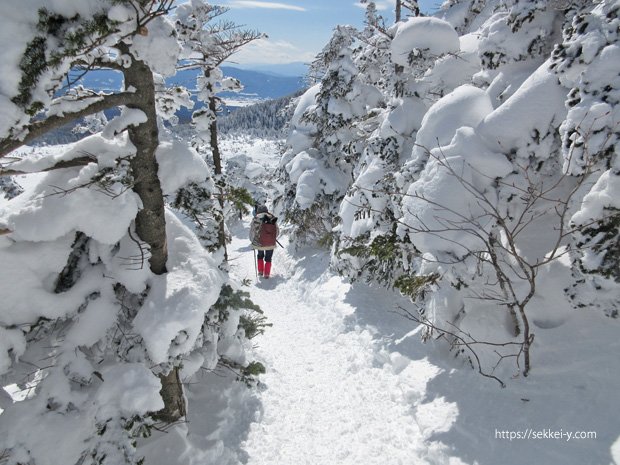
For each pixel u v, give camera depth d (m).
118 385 3.37
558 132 4.18
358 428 4.55
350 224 7.88
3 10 2.14
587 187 3.94
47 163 3.44
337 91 10.12
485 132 4.46
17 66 2.14
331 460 4.15
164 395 4.21
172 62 3.21
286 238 14.54
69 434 3.27
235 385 5.39
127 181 3.37
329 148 10.92
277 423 4.86
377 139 6.98
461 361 4.80
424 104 7.01
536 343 4.20
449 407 4.23
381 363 5.69
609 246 3.40
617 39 3.57
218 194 4.36
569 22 4.56
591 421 3.31
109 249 3.80
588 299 3.74
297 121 12.48
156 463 3.99
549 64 4.15
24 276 3.47
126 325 3.87
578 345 3.92
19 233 3.43
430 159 4.61
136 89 3.30
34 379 3.76
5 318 3.40
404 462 3.93
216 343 4.72
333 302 8.02
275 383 5.75
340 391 5.35
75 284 3.78
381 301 7.31
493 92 5.29
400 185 5.33
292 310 9.02
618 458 2.93
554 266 4.40
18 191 12.02
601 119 3.35
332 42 10.25
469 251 4.07
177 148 3.93
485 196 4.27
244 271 12.69
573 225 3.59
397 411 4.67
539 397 3.79
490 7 8.82
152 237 3.78
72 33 2.31
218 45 7.20
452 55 6.56
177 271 3.89
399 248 5.16
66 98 2.93
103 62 3.07
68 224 3.43
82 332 3.62
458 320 4.95
